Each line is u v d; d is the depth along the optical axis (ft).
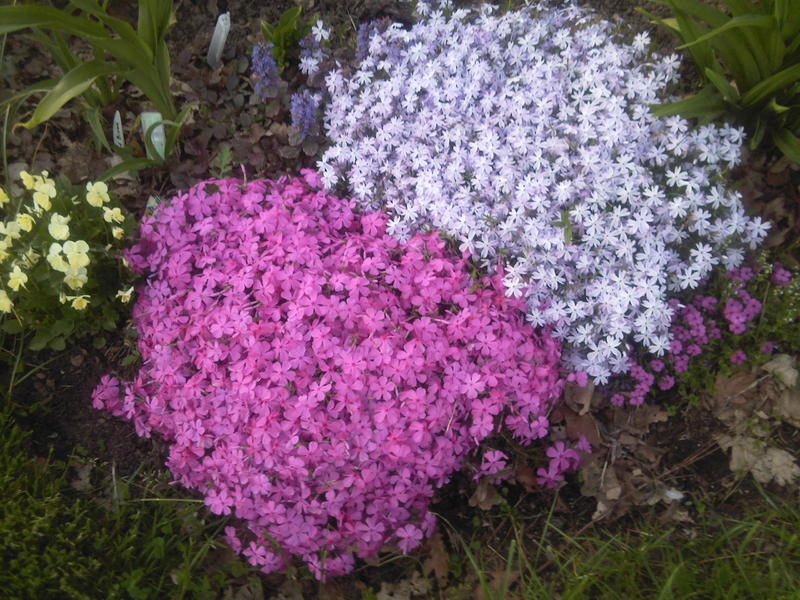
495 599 1.97
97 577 1.93
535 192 2.20
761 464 2.19
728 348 2.30
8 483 2.03
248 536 2.10
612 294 2.13
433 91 2.41
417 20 2.81
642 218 2.16
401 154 2.38
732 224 2.18
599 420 2.29
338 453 1.88
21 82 2.70
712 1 2.77
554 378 2.07
